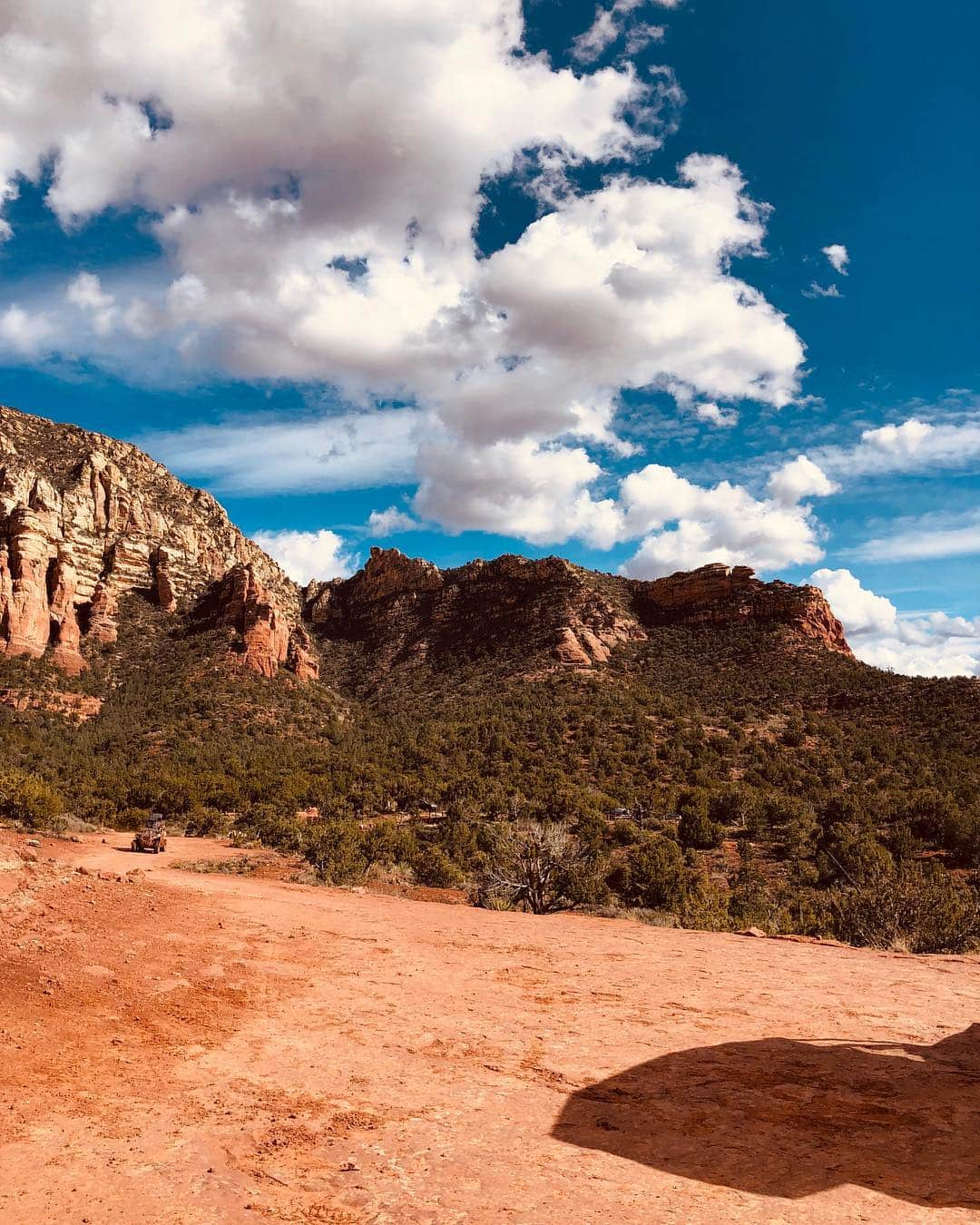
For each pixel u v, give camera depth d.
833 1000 8.18
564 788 73.88
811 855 57.16
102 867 27.17
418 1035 6.87
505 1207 3.59
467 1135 4.57
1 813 41.94
